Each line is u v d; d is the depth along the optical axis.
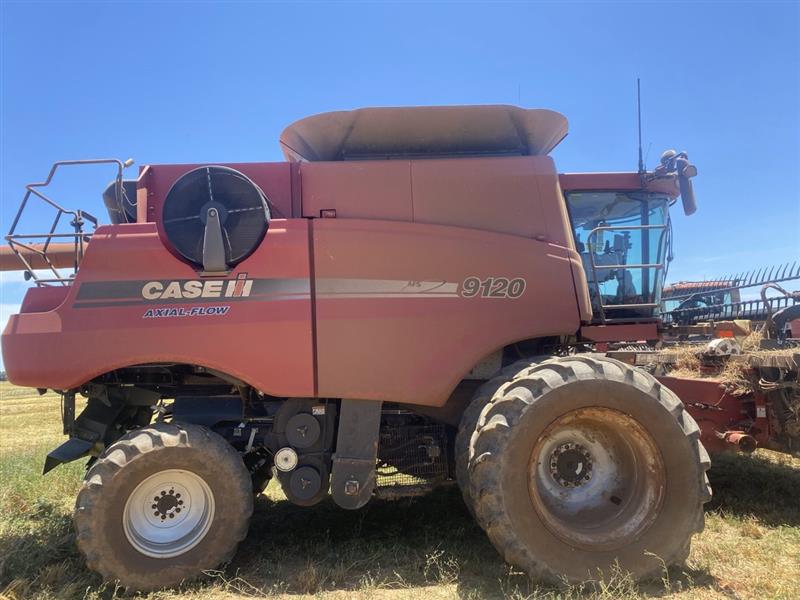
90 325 3.97
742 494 5.46
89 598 3.62
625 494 3.93
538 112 4.48
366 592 3.61
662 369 6.09
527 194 4.46
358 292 4.09
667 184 5.53
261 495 6.05
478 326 4.18
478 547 4.33
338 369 4.03
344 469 4.05
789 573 3.78
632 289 5.52
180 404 4.30
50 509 5.43
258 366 3.99
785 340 6.00
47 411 21.06
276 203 4.33
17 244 4.34
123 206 4.55
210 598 3.63
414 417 4.56
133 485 3.73
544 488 3.93
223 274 4.02
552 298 4.30
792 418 4.97
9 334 4.01
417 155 5.03
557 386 3.70
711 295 7.47
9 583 3.83
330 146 4.88
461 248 4.23
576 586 3.54
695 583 3.65
